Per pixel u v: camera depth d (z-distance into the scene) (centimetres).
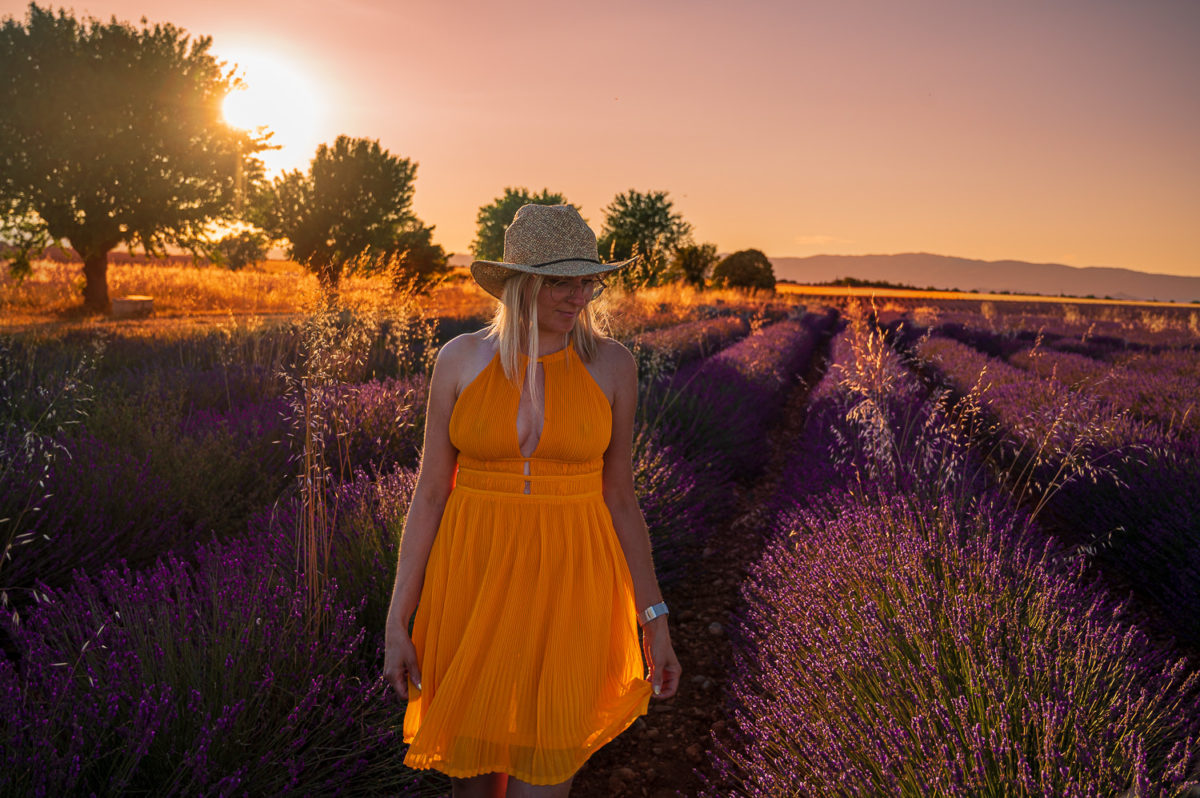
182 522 418
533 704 150
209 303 2584
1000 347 1917
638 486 425
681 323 1841
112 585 247
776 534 418
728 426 686
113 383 654
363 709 227
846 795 184
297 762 203
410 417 589
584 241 151
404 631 153
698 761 266
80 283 2520
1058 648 226
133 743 181
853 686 225
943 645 228
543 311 153
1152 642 356
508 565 152
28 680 197
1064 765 172
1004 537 333
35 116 2238
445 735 149
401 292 647
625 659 166
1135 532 431
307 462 271
